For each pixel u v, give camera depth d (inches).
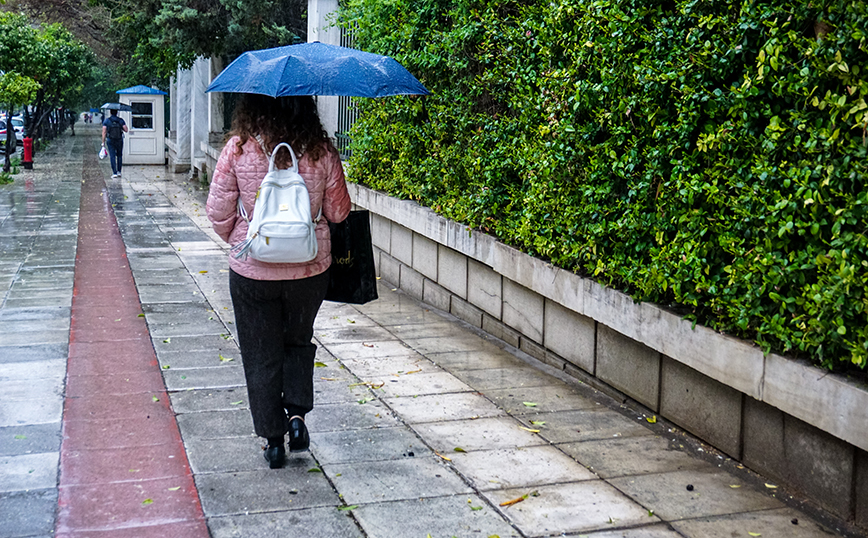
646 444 173.8
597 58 194.4
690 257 161.5
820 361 137.9
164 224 535.2
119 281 343.3
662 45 171.3
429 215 299.6
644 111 175.6
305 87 152.2
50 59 1204.5
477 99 274.7
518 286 250.1
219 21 610.5
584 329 215.9
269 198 147.9
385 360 236.7
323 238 157.9
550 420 188.4
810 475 144.6
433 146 303.0
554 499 146.3
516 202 243.9
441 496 147.1
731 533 134.0
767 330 143.9
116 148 926.4
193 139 917.8
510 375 224.2
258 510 140.3
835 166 128.6
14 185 791.1
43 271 361.7
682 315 169.8
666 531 134.7
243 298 154.0
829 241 134.1
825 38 129.6
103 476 153.0
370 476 155.3
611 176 193.2
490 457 165.8
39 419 181.6
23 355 230.8
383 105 346.9
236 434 175.6
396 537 131.6
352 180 391.5
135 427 178.2
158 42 626.2
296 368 161.5
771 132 139.9
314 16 444.8
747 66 150.6
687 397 177.3
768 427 154.4
